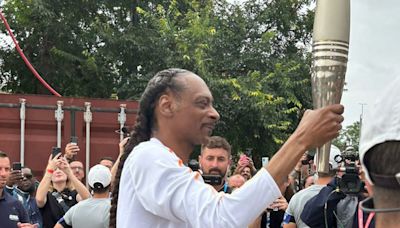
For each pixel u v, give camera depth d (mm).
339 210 3141
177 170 1692
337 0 1474
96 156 6953
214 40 12547
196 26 12156
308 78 12703
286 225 4070
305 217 3303
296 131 1556
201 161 4316
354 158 3521
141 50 12742
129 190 1789
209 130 1873
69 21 13766
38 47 14109
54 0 13773
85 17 14039
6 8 13859
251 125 11617
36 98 6871
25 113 6809
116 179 2031
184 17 13445
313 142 1530
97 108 6977
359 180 3184
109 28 13094
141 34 13156
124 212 1784
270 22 13953
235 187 4562
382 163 1006
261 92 11516
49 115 6875
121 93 12930
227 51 12961
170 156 1745
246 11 13883
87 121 6910
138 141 1960
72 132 6906
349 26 1484
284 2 13648
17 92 14469
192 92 1852
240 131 11719
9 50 14281
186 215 1627
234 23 13305
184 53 11969
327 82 1478
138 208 1757
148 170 1715
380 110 1006
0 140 6738
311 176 4953
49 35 13859
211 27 12250
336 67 1469
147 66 12797
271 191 1547
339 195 3199
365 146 1028
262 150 11898
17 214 5039
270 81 12062
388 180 1001
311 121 1517
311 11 14023
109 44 13109
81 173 6445
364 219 3023
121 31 13453
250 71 12180
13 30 14039
